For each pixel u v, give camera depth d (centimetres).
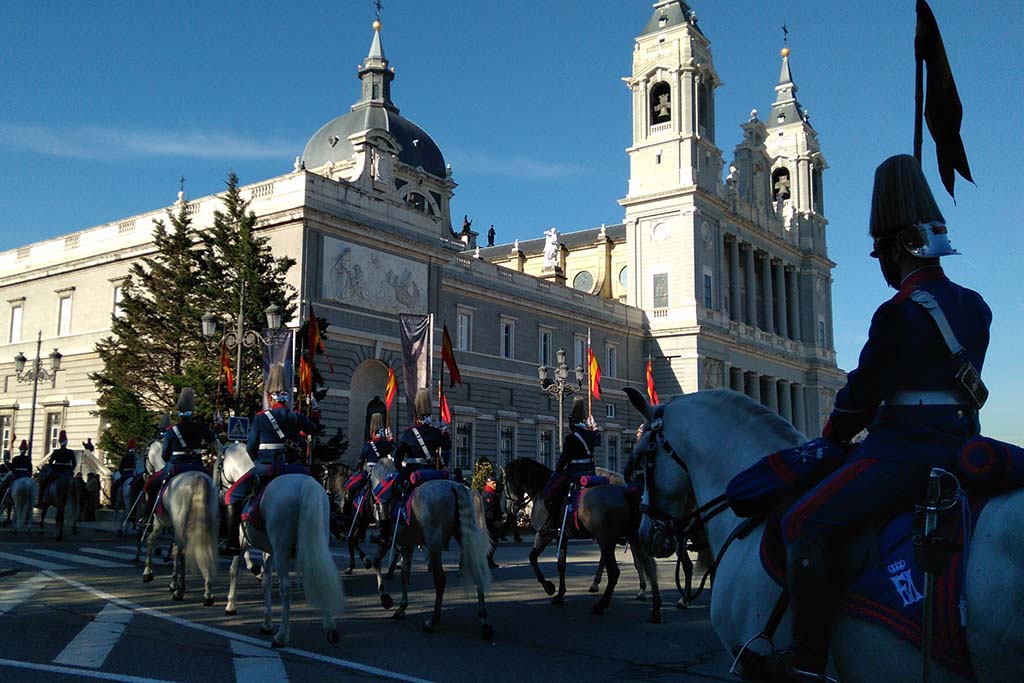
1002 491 349
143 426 3438
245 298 3334
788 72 9788
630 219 7312
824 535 376
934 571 342
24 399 5000
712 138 7612
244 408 3272
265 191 4047
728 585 443
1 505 2953
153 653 936
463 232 10131
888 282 410
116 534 2767
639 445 593
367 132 4381
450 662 939
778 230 8800
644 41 7531
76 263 4806
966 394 366
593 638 1113
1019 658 321
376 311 4209
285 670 871
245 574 1778
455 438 5028
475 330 5328
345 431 3981
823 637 374
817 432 8856
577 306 6306
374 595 1503
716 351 7125
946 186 424
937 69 412
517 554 2619
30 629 1058
